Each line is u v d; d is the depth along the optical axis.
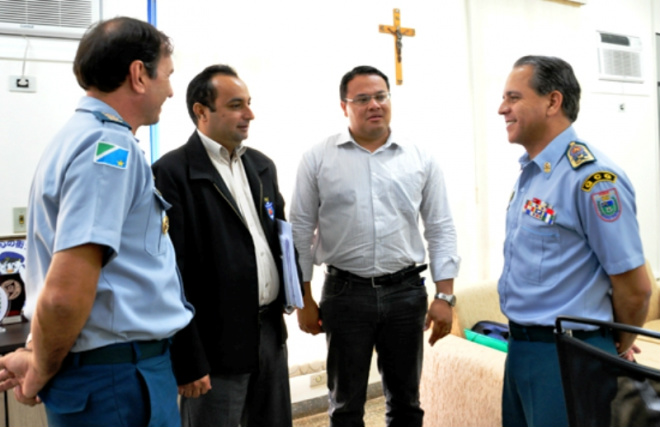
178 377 1.30
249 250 1.49
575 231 1.27
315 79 2.76
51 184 0.94
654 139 4.12
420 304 1.88
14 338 1.74
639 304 1.23
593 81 3.78
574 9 3.65
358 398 1.85
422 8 3.08
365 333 1.83
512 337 1.41
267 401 1.60
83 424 0.97
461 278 3.22
